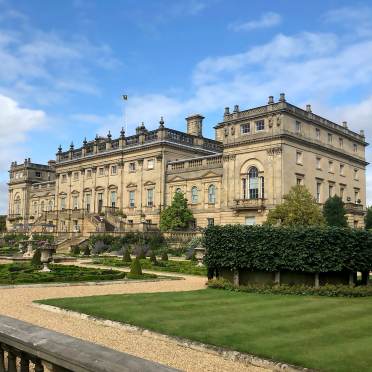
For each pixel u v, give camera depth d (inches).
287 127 2151.8
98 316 553.0
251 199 2186.3
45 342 173.8
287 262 853.2
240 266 884.0
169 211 2453.2
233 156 2320.4
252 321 526.0
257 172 2217.0
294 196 1859.0
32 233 3073.3
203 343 423.5
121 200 2942.9
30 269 1157.1
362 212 2491.4
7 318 211.8
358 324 512.7
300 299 742.5
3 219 4616.1
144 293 794.2
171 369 143.1
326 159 2412.6
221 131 3142.2
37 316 569.9
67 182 3405.5
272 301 706.8
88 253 2170.3
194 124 3009.4
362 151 2768.2
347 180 2586.1
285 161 2128.4
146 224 2573.8
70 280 984.3
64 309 603.8
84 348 164.2
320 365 352.8
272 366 366.0
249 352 392.5
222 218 2347.4
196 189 2556.6
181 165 2645.2
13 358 200.4
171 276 1192.2
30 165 4101.9
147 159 2802.7
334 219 2004.2
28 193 4079.7
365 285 883.4
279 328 485.7
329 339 437.4
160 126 2733.8
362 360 365.4
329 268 840.3
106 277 1044.5
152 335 471.2
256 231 883.4
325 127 2407.7
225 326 495.8
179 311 593.9
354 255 855.1
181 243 2258.9
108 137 3110.2
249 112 2261.3
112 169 3046.3
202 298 730.2
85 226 2925.7
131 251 2191.2
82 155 3280.0
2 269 1152.8
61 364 162.4
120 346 426.9
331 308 636.1
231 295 780.6
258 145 2209.6
